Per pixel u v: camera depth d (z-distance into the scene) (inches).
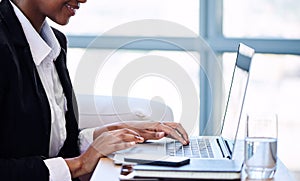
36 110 65.1
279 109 142.2
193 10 144.7
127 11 145.6
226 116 73.1
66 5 68.5
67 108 75.2
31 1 69.1
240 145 62.3
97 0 145.2
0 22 65.9
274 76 142.1
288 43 141.1
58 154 74.8
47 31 73.9
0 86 62.4
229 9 144.3
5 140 64.2
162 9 145.3
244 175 56.0
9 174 60.7
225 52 143.5
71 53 143.9
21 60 65.5
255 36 144.3
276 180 55.0
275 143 55.4
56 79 74.7
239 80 63.6
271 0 143.2
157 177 53.2
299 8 142.3
